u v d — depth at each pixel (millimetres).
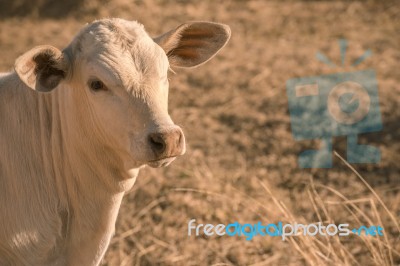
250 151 9906
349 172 9344
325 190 8891
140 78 4754
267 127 10602
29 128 5312
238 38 14844
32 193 5254
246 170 9383
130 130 4695
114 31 4898
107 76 4734
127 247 7680
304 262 7367
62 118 5227
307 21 16125
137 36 4895
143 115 4656
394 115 10750
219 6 16859
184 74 12430
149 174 8938
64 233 5363
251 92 11797
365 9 16906
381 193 8758
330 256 7402
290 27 15750
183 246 7684
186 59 5566
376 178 9172
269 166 9516
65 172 5316
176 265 7445
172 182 8805
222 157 9688
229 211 8297
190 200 8422
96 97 4828
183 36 5395
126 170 5090
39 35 15062
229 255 7590
